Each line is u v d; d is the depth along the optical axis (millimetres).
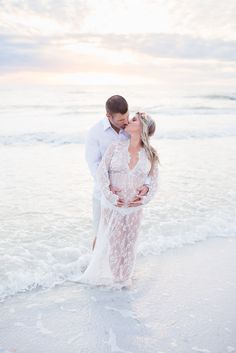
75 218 5562
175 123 17797
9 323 3174
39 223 5332
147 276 4023
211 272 4141
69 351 2859
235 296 3674
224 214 5730
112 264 3660
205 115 21719
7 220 5422
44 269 4008
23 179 7688
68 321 3229
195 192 6848
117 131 3439
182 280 3963
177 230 5109
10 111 22828
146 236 4891
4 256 4273
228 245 4820
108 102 3215
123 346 2934
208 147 11945
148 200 3541
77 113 22328
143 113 3365
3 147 11812
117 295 3664
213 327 3186
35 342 2947
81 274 3992
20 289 3684
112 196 3389
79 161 9703
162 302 3555
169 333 3102
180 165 9094
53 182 7512
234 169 8742
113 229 3551
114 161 3350
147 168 3443
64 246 4594
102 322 3230
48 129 15312
